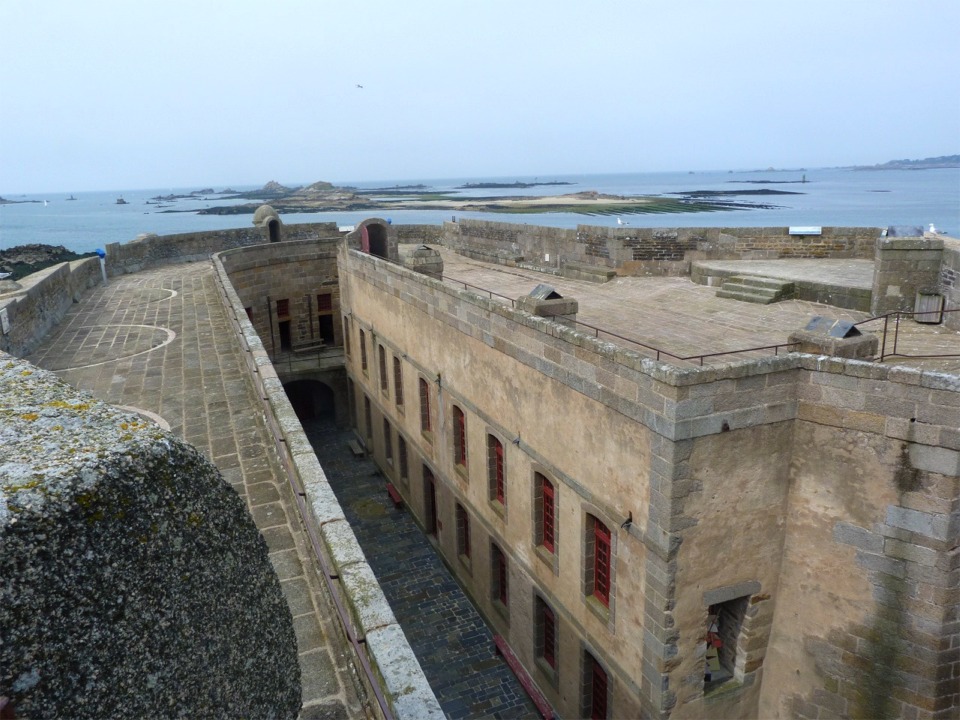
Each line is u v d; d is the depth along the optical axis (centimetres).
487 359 1606
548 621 1558
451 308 1772
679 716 1158
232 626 385
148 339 2036
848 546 1087
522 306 1530
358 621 635
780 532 1145
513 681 1691
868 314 1706
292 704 431
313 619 779
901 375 980
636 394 1081
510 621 1692
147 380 1638
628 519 1147
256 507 1030
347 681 685
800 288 1895
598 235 2416
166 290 2900
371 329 2598
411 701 532
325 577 764
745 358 1400
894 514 1033
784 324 1673
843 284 1817
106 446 322
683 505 1048
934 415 966
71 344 1995
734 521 1098
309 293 3403
